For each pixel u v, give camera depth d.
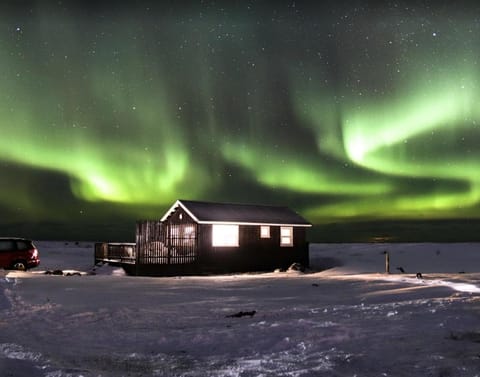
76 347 7.88
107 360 7.01
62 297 14.42
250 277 24.22
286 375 5.97
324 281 20.67
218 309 12.30
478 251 43.56
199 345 8.00
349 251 45.94
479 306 11.59
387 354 7.04
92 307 12.40
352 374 6.03
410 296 14.80
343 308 12.01
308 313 11.42
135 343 8.20
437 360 6.68
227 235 31.17
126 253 30.08
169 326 9.88
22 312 11.48
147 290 16.89
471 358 6.78
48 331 9.27
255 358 7.04
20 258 25.33
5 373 5.84
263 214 33.72
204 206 32.44
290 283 19.92
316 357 6.95
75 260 38.75
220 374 6.12
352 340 8.07
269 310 12.12
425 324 9.45
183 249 29.72
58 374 5.92
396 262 35.91
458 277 21.27
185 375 6.12
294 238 33.59
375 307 11.97
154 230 29.09
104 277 22.16
